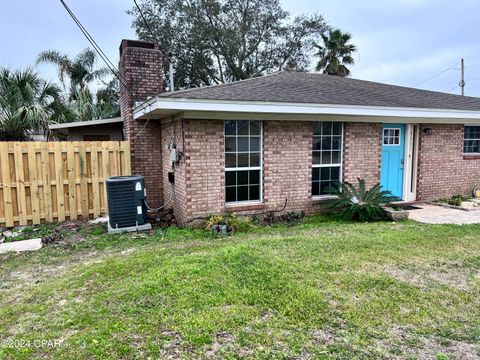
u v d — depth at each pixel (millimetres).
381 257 4633
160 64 8891
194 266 4258
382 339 2730
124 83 8969
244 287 3625
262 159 7488
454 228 6367
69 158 7727
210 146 6992
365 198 7586
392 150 9031
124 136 10344
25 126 11133
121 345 2619
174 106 6094
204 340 2670
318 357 2482
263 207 7562
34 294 3711
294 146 7727
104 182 8086
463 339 2744
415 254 4785
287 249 4992
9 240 6273
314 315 3068
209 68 25609
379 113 7730
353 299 3385
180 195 7367
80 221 7734
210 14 24109
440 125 9414
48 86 13570
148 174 8953
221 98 6375
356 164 8375
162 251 5168
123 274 4164
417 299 3406
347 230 6434
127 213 6828
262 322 2955
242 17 25141
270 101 6715
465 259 4598
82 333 2818
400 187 9266
